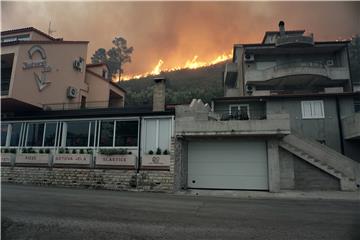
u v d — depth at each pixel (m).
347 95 18.81
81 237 5.08
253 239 5.12
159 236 5.22
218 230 5.67
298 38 23.81
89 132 14.98
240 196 11.58
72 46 23.28
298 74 22.59
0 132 16.06
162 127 14.24
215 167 14.50
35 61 19.30
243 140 14.51
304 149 14.86
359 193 12.59
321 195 11.91
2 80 19.34
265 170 14.04
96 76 26.09
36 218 6.24
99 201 8.79
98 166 13.58
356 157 17.86
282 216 7.12
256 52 25.25
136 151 14.16
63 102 21.83
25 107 19.38
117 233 5.34
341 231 5.68
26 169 14.22
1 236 5.04
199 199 10.23
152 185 12.84
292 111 19.28
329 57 25.25
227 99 19.97
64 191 11.22
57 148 15.11
